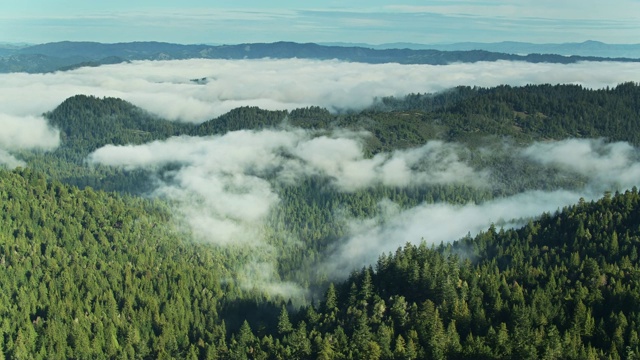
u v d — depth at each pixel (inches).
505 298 7652.6
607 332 6756.9
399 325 7544.3
